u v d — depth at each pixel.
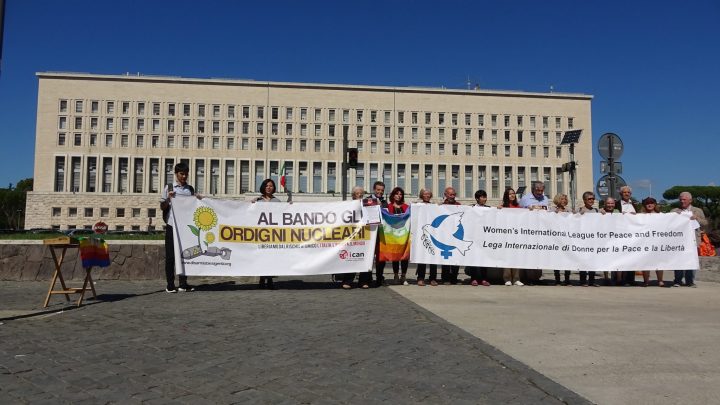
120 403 3.69
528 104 94.75
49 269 11.05
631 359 4.98
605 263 10.84
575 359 4.96
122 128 85.31
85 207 81.81
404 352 5.10
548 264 10.73
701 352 5.23
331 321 6.57
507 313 7.24
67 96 84.38
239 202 9.77
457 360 4.85
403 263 10.51
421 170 91.81
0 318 6.64
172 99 86.94
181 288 9.48
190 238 9.49
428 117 92.94
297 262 9.80
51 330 5.98
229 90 88.62
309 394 3.92
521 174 93.75
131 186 84.50
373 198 10.30
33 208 80.88
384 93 92.19
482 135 93.62
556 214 10.81
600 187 13.17
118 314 7.02
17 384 4.05
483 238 10.55
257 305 7.80
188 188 9.84
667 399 3.96
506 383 4.22
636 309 7.68
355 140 91.00
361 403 3.76
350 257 9.89
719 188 73.88
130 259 11.27
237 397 3.84
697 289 10.43
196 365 4.62
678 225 11.01
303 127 90.25
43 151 82.81
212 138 87.56
